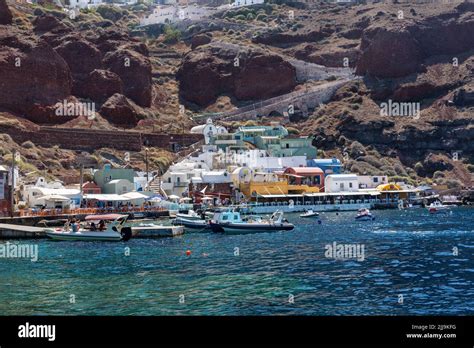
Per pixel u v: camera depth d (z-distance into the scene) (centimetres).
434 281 5103
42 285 5091
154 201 12550
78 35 19550
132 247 7531
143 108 19212
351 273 5484
